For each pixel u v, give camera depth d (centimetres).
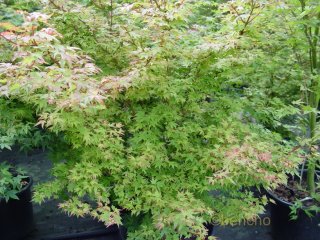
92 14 294
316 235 307
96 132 247
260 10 260
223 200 271
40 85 211
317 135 287
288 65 327
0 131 275
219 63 256
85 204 242
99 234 353
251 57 263
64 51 216
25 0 330
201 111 274
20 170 332
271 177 235
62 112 230
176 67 269
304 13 257
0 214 325
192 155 261
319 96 299
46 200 402
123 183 249
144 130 265
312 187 319
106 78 232
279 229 322
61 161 334
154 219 235
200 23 396
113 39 284
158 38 252
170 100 267
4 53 267
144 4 263
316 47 303
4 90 215
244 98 304
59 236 349
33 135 322
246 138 252
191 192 260
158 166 256
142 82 246
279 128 358
